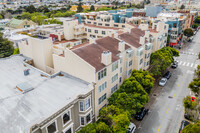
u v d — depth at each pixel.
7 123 22.53
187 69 66.12
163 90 51.06
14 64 42.56
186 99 34.41
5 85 32.22
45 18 159.00
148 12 108.06
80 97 28.23
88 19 96.06
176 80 57.22
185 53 84.94
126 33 51.59
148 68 56.25
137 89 35.16
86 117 30.34
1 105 26.09
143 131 35.62
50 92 29.39
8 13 199.12
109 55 33.56
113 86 39.00
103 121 30.56
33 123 22.20
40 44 39.69
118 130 26.92
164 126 37.00
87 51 35.78
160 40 61.94
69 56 33.81
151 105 44.09
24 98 27.77
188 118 37.16
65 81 33.47
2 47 60.44
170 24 88.12
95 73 30.67
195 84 38.41
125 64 44.06
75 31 75.12
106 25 80.19
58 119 24.84
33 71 38.38
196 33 130.38
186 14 116.12
